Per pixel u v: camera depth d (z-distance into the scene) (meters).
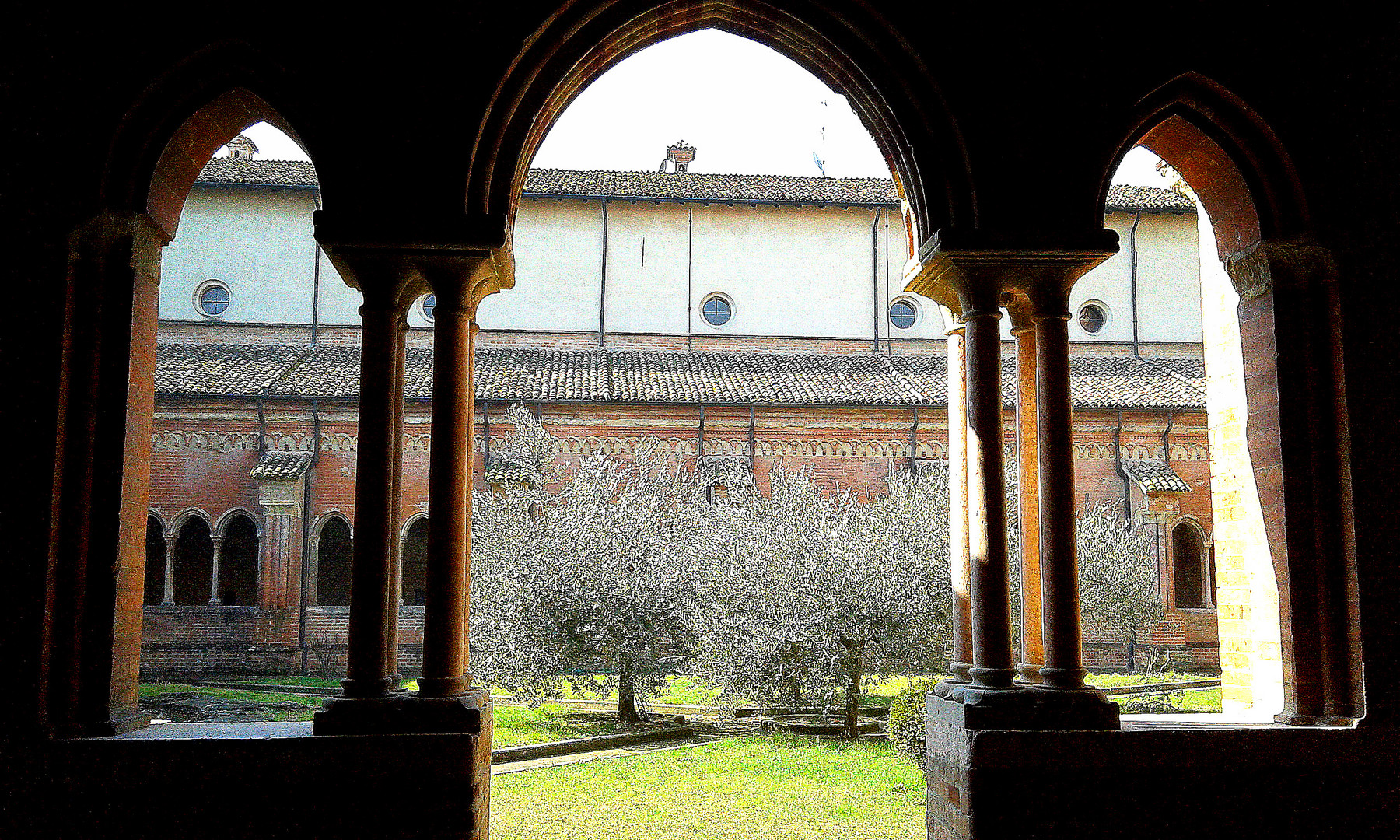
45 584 5.52
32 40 5.81
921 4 6.20
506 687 16.89
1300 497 6.29
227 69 5.96
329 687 21.25
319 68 5.91
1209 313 8.00
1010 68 6.20
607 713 17.89
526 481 22.94
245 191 28.47
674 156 31.95
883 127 6.61
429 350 27.44
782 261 29.67
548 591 16.72
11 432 5.58
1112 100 6.21
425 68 5.93
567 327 28.88
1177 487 25.25
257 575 27.11
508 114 6.06
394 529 6.09
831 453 25.67
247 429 24.77
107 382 5.86
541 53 6.08
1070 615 6.08
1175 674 24.33
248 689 20.78
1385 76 6.35
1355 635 6.04
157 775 5.35
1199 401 26.41
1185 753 5.70
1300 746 5.74
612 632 16.66
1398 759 5.77
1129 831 5.64
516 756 13.43
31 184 5.72
